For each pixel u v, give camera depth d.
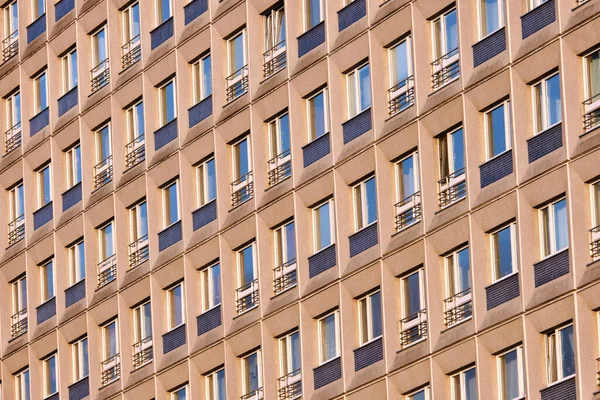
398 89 82.56
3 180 99.31
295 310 84.56
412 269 80.94
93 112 94.75
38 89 98.56
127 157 93.12
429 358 79.44
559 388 75.25
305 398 83.69
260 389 85.69
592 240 75.50
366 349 81.94
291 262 85.44
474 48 79.88
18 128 99.19
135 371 90.94
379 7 83.38
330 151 84.38
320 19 85.88
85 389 93.25
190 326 88.62
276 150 86.75
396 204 82.06
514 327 76.88
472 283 78.50
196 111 89.94
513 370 77.19
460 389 78.81
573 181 75.94
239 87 88.62
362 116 83.50
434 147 80.94
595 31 76.06
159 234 90.75
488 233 78.62
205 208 88.94
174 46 91.06
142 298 91.06
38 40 98.44
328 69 84.75
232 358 86.81
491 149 79.12
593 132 75.81
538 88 77.81
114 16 94.50
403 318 81.06
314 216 85.06
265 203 86.31
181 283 89.75
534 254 76.88
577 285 75.25
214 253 88.19
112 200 93.06
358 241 82.94
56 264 95.62
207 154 89.12
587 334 74.81
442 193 80.50
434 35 81.75
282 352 85.31
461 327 78.75
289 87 86.06
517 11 78.44
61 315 95.00
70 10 96.88
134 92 92.88
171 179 90.62
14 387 97.31
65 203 95.75
